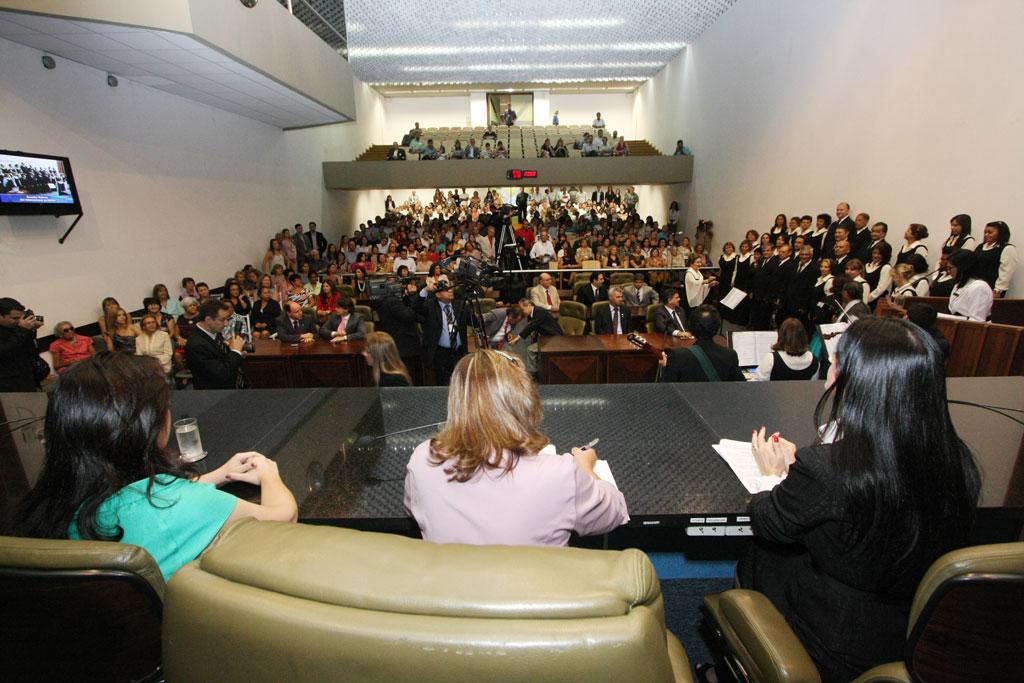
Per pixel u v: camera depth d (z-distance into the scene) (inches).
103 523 30.9
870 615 33.2
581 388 67.6
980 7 159.0
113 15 148.3
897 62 195.0
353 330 184.9
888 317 33.7
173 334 210.7
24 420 61.7
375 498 43.2
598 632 16.2
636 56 477.4
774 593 39.7
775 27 285.9
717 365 99.0
